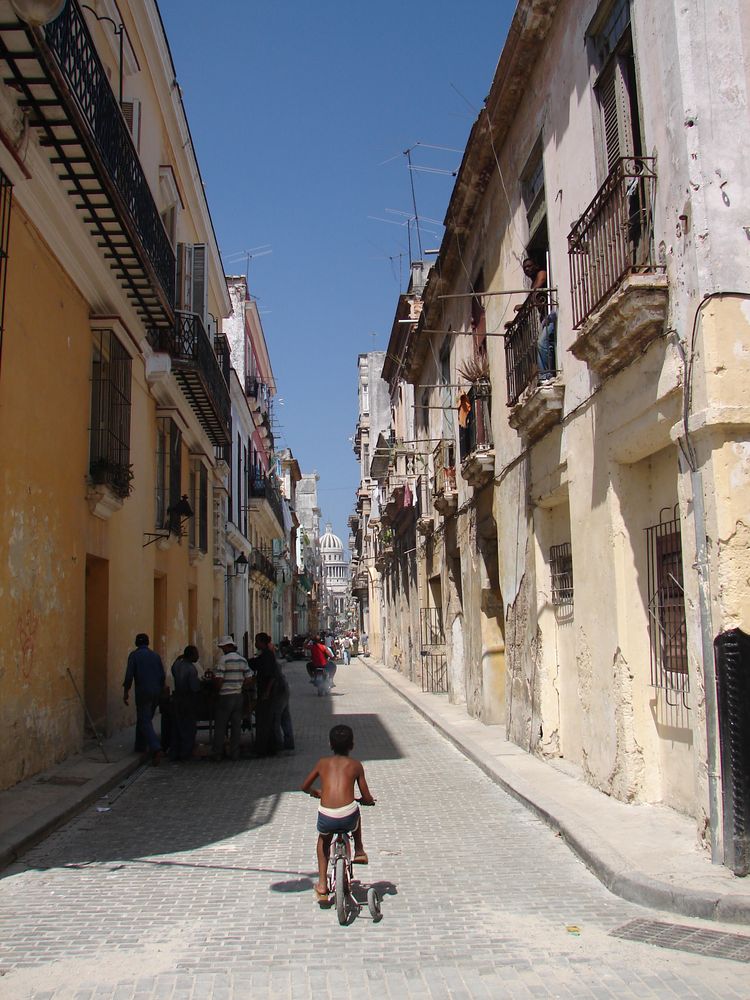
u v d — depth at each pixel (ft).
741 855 18.49
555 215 32.12
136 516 48.70
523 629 38.11
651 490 26.05
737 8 21.13
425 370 74.90
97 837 25.30
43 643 32.65
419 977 14.70
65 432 35.53
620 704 26.09
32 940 16.71
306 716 60.75
